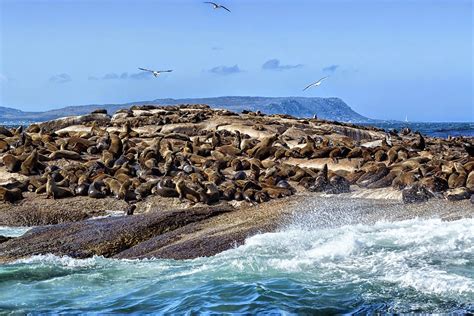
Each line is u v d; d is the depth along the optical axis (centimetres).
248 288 1425
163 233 2003
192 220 2084
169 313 1323
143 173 2852
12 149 3300
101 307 1374
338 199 2319
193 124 4353
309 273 1505
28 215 2497
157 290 1459
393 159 2962
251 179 2705
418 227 1856
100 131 3884
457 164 2423
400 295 1351
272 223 1983
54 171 2823
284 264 1573
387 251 1633
